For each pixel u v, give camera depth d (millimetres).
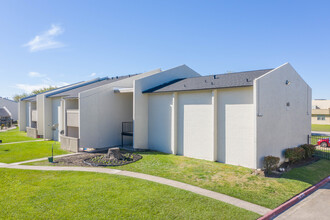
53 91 25109
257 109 11508
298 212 7664
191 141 14867
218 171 11430
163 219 6492
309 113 17109
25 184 9266
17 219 6395
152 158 14297
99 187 8859
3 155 15320
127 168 11844
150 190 8602
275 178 10617
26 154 15688
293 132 14906
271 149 12633
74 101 19312
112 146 18781
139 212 6855
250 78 13266
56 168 11805
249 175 10812
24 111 32500
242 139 12414
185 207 7254
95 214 6691
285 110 13953
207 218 6617
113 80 24469
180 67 20078
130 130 20031
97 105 17906
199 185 9391
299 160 14594
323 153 17297
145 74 21234
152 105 17312
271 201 8094
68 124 18406
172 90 15344
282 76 13695
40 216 6570
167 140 16219
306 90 16719
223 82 13953
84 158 14203
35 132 24734
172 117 15781
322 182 10734
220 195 8391
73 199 7715
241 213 7000
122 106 19578
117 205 7289
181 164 12820
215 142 13516
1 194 8195
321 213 7602
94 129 17703
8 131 32625
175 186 9164
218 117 13516
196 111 14578
